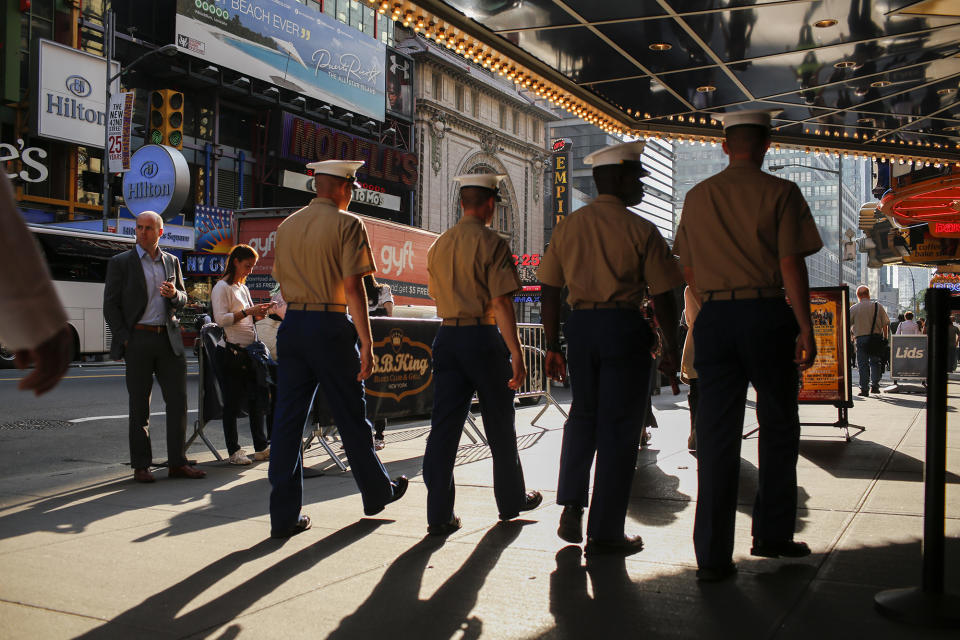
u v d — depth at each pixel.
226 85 35.16
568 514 3.89
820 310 7.62
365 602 3.02
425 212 46.56
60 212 28.16
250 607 2.97
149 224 5.72
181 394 5.89
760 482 3.52
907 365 14.94
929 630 2.66
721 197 3.41
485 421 4.33
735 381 3.39
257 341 6.68
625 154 3.90
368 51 42.66
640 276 3.87
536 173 57.19
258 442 6.76
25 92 27.38
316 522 4.39
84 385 13.79
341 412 4.29
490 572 3.40
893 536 3.87
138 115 32.88
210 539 4.01
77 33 28.86
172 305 5.80
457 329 4.20
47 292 1.19
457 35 7.71
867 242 34.44
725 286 3.39
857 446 7.08
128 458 7.07
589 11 7.38
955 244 30.41
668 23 7.70
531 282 21.77
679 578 3.29
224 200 36.72
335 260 4.18
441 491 4.09
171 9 32.59
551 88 9.35
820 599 2.98
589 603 2.98
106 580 3.31
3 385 13.32
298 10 38.34
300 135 38.47
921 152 13.19
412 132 46.19
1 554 3.72
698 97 10.28
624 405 3.74
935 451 2.82
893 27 7.78
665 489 5.24
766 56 8.66
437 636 2.66
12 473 6.29
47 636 2.68
